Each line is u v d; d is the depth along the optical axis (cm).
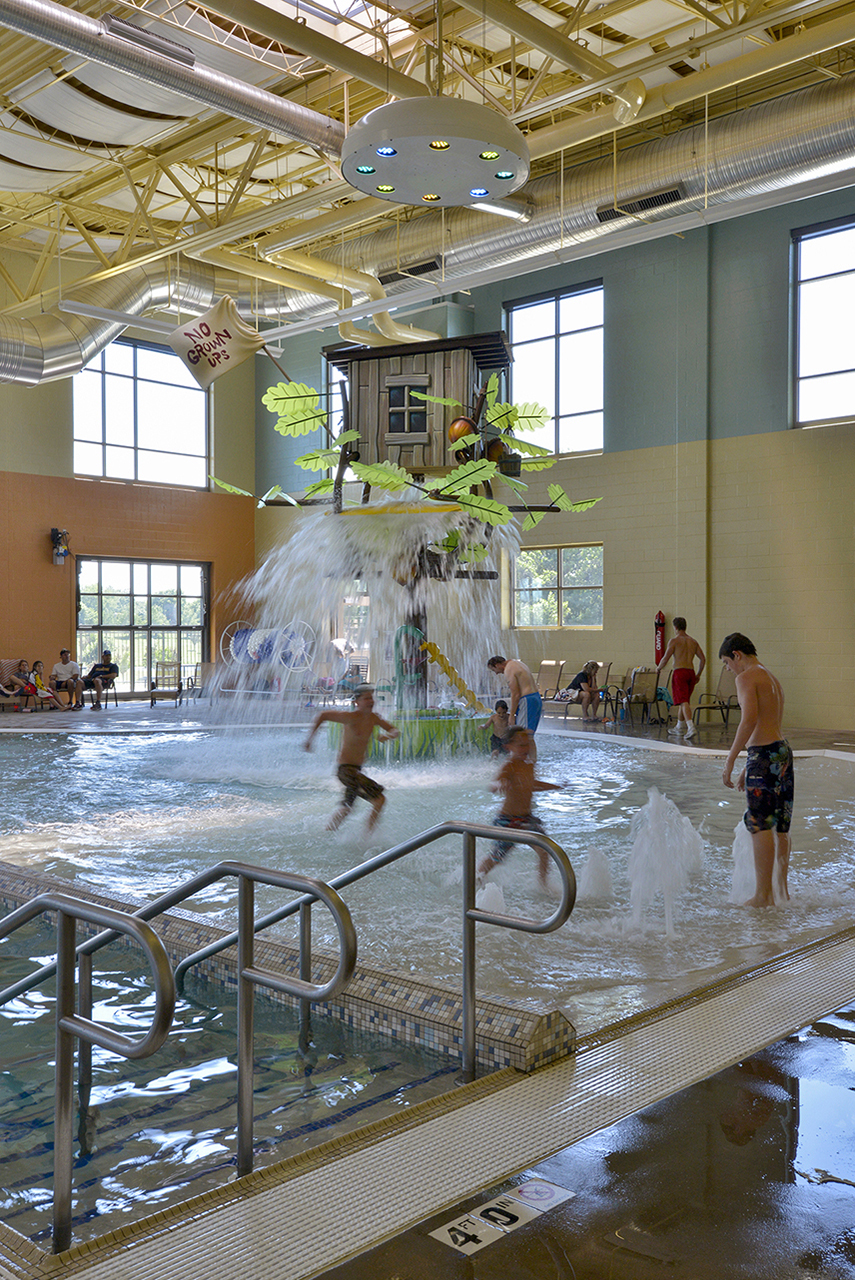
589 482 1625
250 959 229
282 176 1477
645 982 349
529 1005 285
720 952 387
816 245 1378
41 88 1017
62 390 1820
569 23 973
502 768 513
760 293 1425
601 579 1633
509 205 1221
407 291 1405
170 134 1216
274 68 1066
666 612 1534
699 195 1138
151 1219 200
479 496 967
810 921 432
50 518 1798
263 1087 276
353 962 207
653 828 586
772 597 1420
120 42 816
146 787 859
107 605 1905
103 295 1421
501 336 1014
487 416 1003
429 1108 248
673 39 1172
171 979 179
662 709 1550
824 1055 278
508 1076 268
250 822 689
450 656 1745
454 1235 192
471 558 1071
